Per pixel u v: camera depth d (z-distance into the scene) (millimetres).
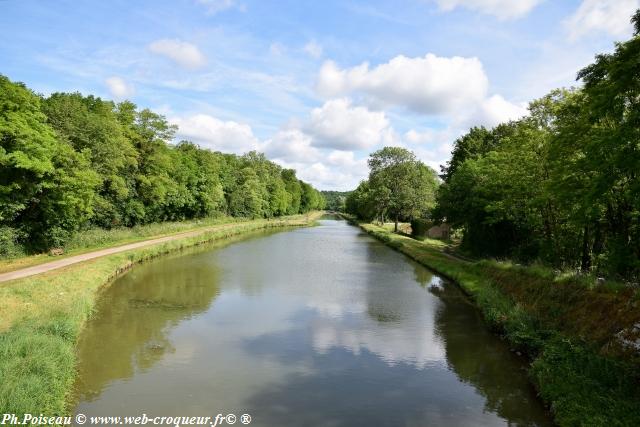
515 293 22719
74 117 38875
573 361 13867
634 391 11648
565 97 25953
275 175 129750
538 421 12125
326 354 16812
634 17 14078
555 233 26844
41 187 29562
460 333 19594
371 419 12117
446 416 12375
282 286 28750
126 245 41125
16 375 11969
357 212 130750
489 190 33062
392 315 22406
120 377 14266
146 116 52125
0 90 25688
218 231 61688
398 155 77938
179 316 21312
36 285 21562
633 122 14172
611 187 16328
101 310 21953
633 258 17750
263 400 13016
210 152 80500
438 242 57625
